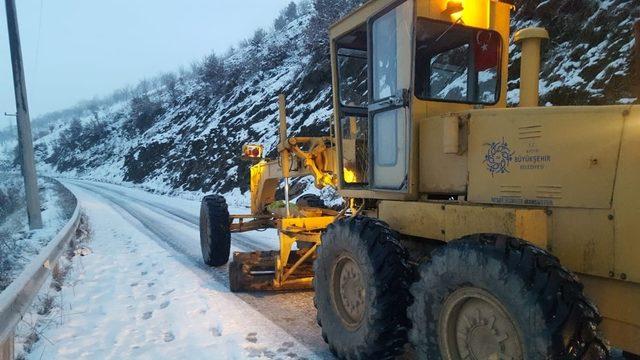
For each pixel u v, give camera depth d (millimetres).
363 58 4562
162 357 3814
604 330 2463
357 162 4410
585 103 8578
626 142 2377
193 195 23156
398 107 3584
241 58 36062
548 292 2186
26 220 16156
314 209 6160
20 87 13398
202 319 4723
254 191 7812
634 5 8836
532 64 3266
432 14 3457
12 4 13430
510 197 2812
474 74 3781
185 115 37062
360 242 3369
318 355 3809
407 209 3484
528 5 10953
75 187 34750
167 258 7957
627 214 2350
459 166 3145
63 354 3938
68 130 71375
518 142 2779
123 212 16266
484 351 2523
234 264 5645
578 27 9719
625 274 2350
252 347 3977
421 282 2865
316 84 20484
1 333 3402
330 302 3832
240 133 23672
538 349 2162
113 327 4590
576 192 2533
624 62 8289
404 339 3227
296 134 18703
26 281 4230
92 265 7512
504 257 2348
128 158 41125
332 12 21141
